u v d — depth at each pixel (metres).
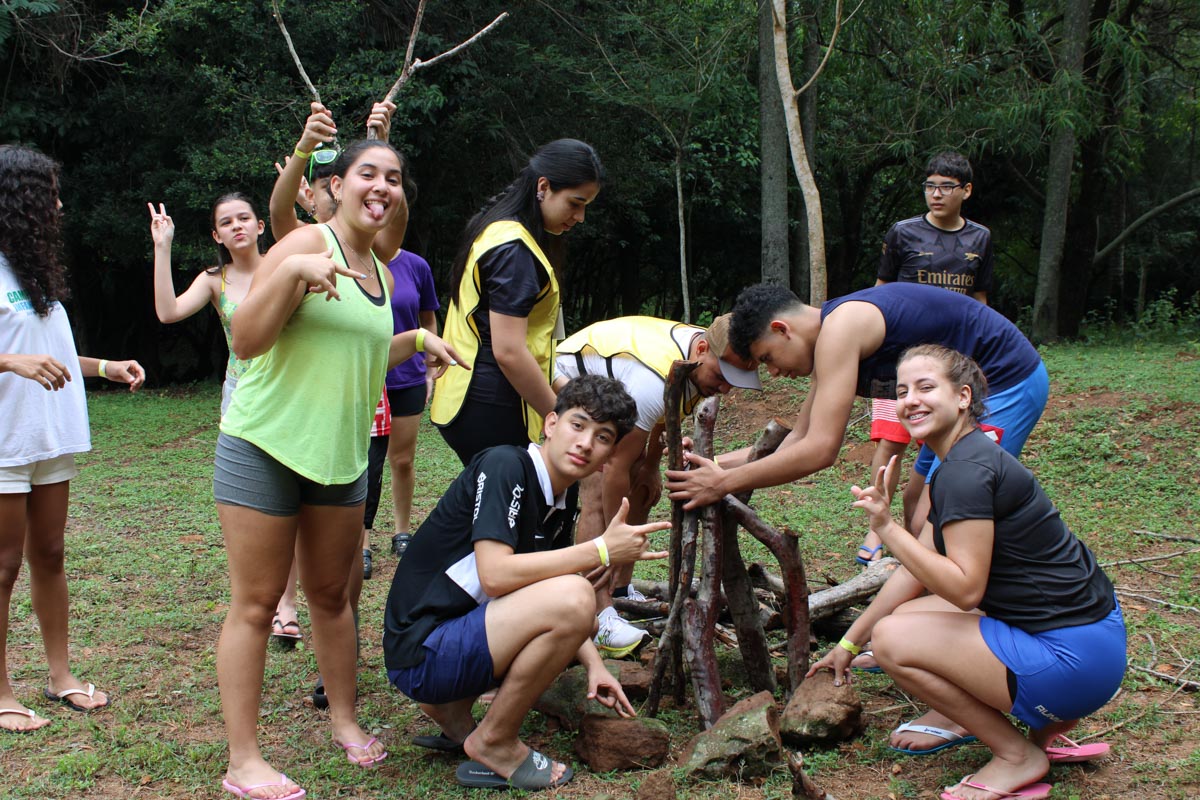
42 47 13.23
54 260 3.56
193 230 14.28
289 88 13.51
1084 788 3.03
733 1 13.80
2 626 3.55
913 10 14.20
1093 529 5.73
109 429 10.75
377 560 5.68
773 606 4.32
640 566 5.68
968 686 2.94
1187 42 19.47
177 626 4.62
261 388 3.04
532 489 3.19
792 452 3.35
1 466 3.43
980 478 2.88
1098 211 16.70
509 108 15.27
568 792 3.09
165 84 14.12
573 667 3.68
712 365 3.79
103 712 3.71
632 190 16.91
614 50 15.44
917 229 5.77
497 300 3.55
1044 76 14.73
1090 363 9.50
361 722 3.66
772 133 12.20
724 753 3.09
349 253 3.14
